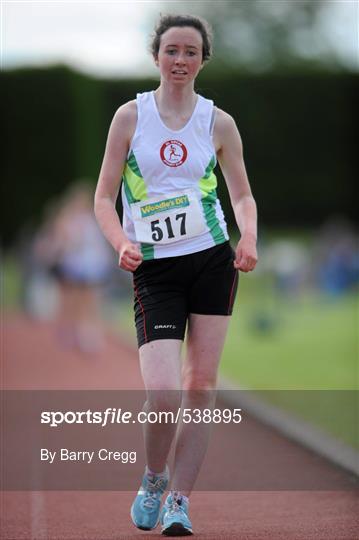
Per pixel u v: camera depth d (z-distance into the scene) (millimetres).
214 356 13344
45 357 38969
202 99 13242
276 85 93188
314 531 13875
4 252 87188
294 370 32750
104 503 16125
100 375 32938
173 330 12969
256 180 94000
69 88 86688
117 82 88500
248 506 15672
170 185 13062
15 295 70938
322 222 95000
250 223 13391
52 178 87188
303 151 94062
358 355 36031
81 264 40406
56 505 16047
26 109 86688
